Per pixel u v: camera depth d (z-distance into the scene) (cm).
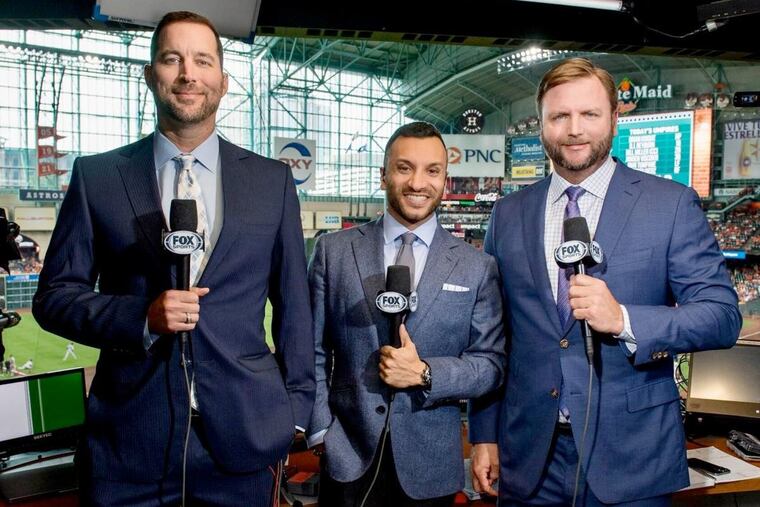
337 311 183
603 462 160
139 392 143
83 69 1953
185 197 146
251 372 148
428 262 183
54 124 1964
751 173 2008
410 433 175
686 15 323
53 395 239
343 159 2627
